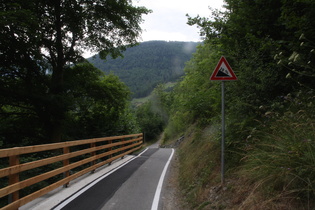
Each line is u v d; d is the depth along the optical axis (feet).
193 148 34.01
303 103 12.71
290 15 15.64
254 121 16.38
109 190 18.97
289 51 16.89
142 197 17.44
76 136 44.06
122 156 38.34
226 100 19.57
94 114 48.55
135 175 25.14
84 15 35.35
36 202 15.53
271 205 9.86
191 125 66.85
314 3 14.02
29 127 40.40
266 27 18.70
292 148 10.14
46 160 15.62
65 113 38.65
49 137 39.22
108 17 38.70
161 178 24.14
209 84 32.04
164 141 110.73
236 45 19.51
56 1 34.06
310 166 9.17
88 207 14.94
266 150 12.99
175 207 16.01
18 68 35.29
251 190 11.91
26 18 25.54
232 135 17.48
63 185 19.21
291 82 16.26
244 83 17.13
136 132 62.23
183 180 22.48
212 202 14.01
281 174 10.25
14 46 29.09
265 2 18.47
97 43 41.93
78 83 41.09
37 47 32.45
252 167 12.72
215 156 19.98
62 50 38.55
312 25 14.64
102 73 46.80
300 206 9.17
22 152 13.20
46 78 38.78
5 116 38.83
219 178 16.21
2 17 23.89
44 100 34.32
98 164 26.96
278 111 14.99
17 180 12.80
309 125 11.00
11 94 34.06
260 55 17.11
